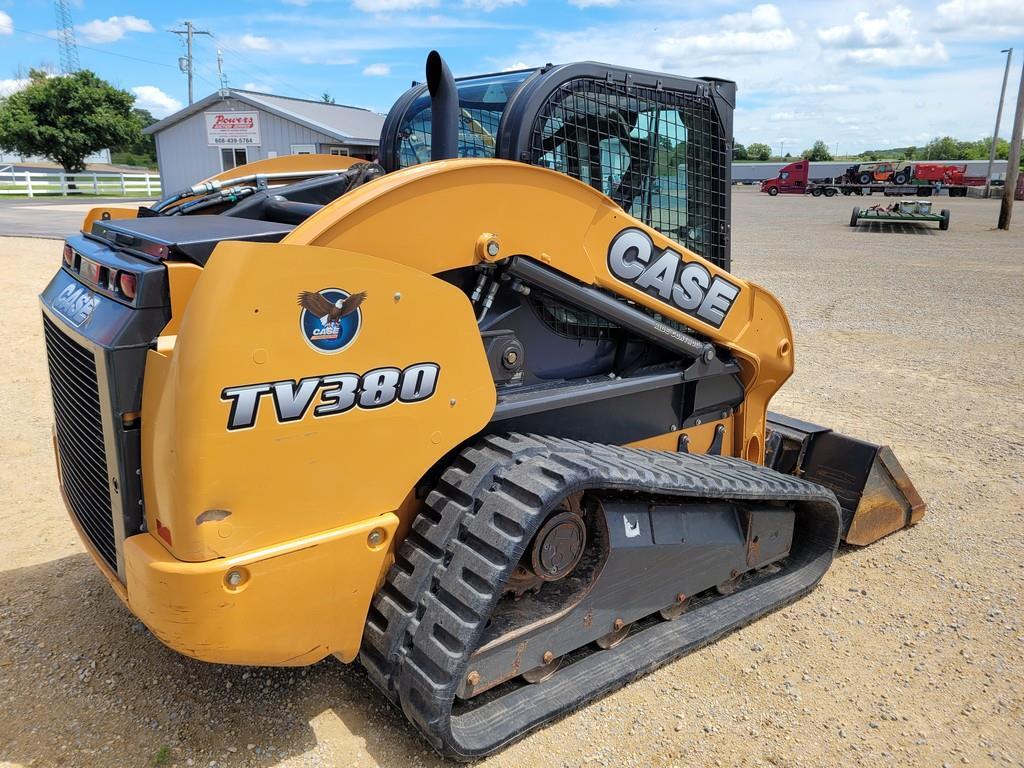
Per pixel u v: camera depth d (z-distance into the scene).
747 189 56.69
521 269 2.68
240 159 25.12
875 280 12.95
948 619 3.45
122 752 2.46
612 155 3.14
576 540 2.63
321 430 2.16
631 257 2.99
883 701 2.89
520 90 2.88
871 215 23.28
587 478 2.46
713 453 3.74
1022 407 6.38
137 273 2.14
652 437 3.41
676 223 3.45
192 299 1.96
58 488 4.39
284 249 2.02
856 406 6.39
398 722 2.63
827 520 3.73
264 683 2.80
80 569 3.56
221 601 2.05
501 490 2.46
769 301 3.57
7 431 5.20
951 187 42.66
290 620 2.20
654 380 3.21
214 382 1.95
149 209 3.47
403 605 2.46
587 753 2.56
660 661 2.99
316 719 2.64
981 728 2.76
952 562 3.96
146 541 2.16
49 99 39.44
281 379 2.06
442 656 2.28
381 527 2.32
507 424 2.83
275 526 2.13
